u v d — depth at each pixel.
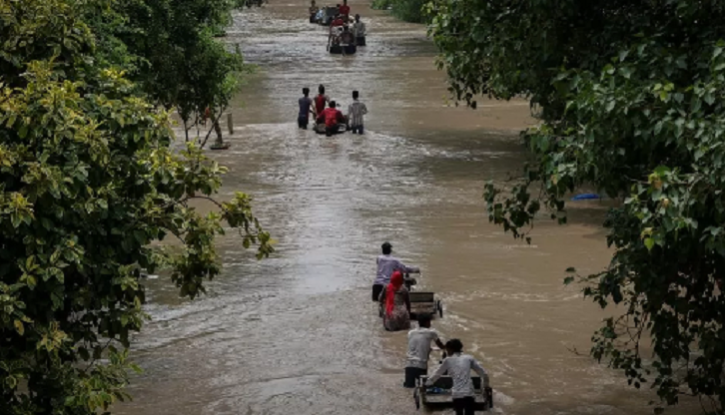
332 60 84.50
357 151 50.94
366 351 26.28
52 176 13.83
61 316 15.31
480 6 20.78
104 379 15.05
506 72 21.39
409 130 56.16
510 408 22.84
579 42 20.06
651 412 22.66
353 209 39.97
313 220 38.44
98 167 15.04
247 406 23.22
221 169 16.48
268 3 145.75
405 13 117.19
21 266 13.85
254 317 28.80
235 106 64.06
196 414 22.86
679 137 16.08
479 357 25.72
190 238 16.27
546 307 29.00
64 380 14.55
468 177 44.78
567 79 19.58
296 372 25.05
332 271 32.59
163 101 43.88
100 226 15.04
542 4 19.17
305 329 27.81
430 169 46.62
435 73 76.38
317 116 57.25
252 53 89.25
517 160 48.12
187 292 16.58
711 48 17.84
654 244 16.23
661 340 19.03
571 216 38.19
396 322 27.52
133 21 41.94
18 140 14.55
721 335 18.11
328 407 23.06
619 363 21.53
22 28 15.68
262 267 33.09
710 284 18.50
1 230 13.70
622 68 17.28
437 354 26.02
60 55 16.30
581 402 23.16
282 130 56.78
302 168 47.25
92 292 15.14
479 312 28.72
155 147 16.50
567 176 17.22
